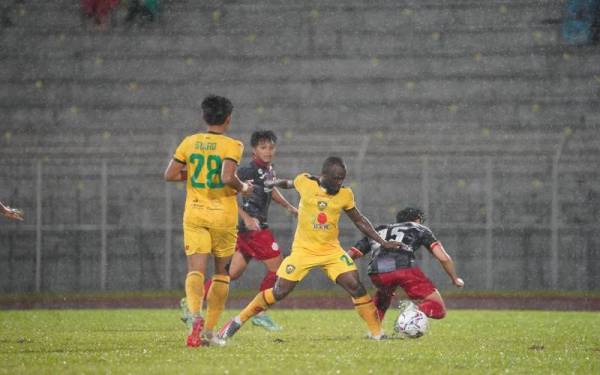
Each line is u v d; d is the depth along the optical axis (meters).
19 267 70.62
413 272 31.06
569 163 70.50
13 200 71.62
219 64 81.38
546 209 70.50
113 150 71.50
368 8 83.81
